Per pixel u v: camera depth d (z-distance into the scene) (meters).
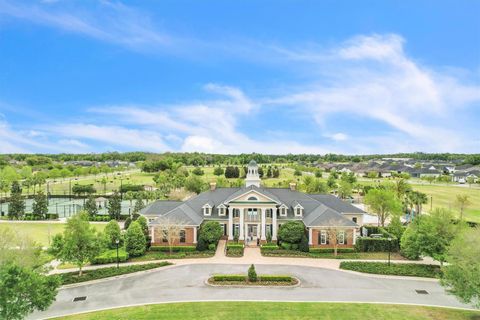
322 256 59.44
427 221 54.28
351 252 62.38
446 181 179.75
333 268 53.28
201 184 129.00
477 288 33.19
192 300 40.69
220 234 63.53
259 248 64.69
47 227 86.06
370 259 58.34
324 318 36.03
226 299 41.00
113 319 35.38
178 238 63.69
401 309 38.38
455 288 35.28
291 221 66.00
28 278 30.94
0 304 29.30
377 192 80.56
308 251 62.12
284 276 47.25
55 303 40.19
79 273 50.00
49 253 49.53
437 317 36.34
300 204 71.56
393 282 47.34
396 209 78.75
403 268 51.84
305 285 45.91
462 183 179.38
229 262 56.00
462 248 36.69
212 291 43.56
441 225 52.53
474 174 196.12
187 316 36.31
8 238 37.69
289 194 78.31
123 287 45.16
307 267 53.72
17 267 30.62
